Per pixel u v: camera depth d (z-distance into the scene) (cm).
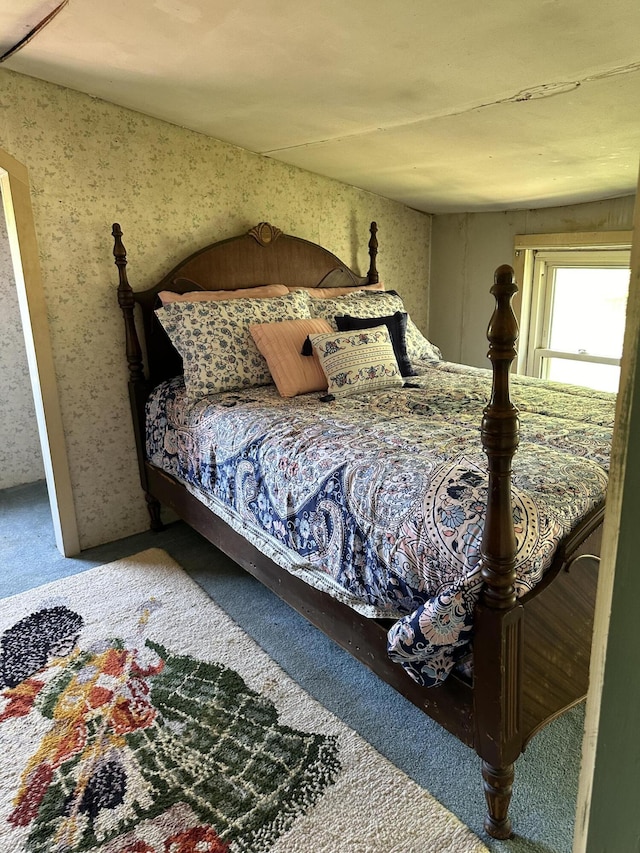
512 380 277
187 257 294
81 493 288
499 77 173
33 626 228
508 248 358
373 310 315
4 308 360
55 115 248
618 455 58
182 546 294
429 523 143
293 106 224
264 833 145
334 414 223
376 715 183
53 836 146
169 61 198
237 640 219
